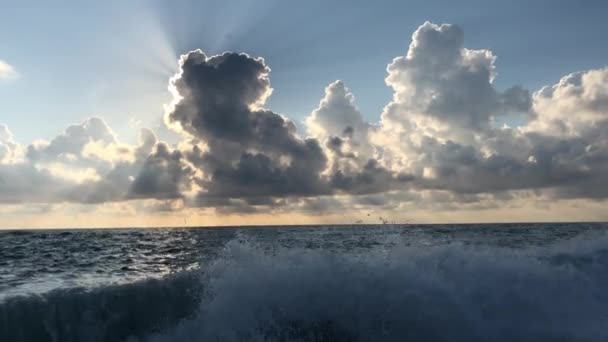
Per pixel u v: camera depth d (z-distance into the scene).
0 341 9.03
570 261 14.92
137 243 33.66
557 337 10.56
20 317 9.29
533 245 22.19
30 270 17.27
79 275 15.49
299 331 10.84
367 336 10.91
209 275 11.73
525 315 11.39
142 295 10.50
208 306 10.85
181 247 28.20
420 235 29.67
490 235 31.16
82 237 45.44
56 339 9.48
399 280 11.98
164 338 10.20
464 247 15.62
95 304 10.00
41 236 47.78
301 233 43.19
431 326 11.00
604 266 14.50
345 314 11.18
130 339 10.06
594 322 11.18
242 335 10.58
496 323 11.11
